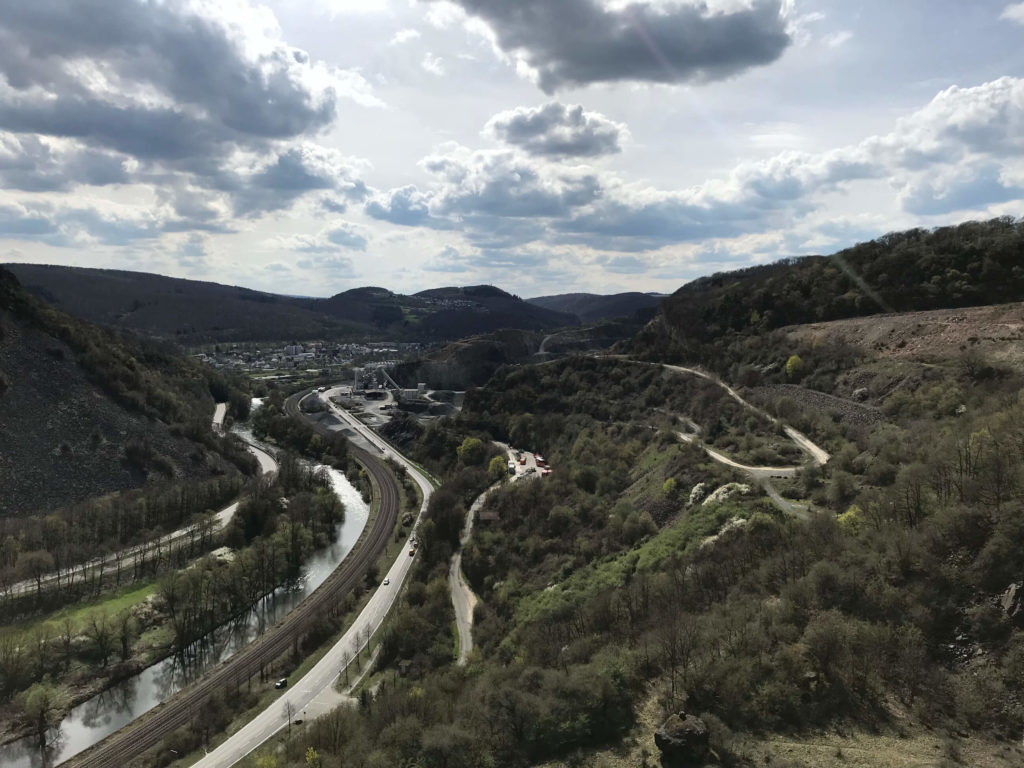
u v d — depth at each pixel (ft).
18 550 368.89
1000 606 134.51
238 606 367.25
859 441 293.43
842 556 174.91
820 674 141.79
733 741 129.59
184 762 234.17
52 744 254.06
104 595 356.59
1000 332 313.53
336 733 208.85
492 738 152.76
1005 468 160.86
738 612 172.86
